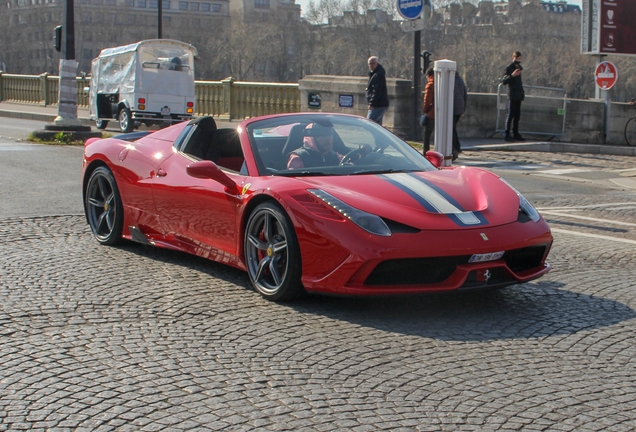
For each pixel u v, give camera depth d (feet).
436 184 16.21
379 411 10.28
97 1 335.47
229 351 12.74
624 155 58.65
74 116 53.67
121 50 69.10
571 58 219.41
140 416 10.10
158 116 68.39
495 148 55.06
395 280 14.48
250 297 16.15
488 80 226.58
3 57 322.96
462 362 12.30
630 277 18.51
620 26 66.74
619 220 27.63
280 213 15.46
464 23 238.68
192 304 15.55
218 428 9.72
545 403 10.61
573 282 17.89
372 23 257.96
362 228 14.33
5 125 71.72
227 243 17.21
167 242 19.31
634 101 67.92
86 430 9.69
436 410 10.34
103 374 11.63
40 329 13.79
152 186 19.42
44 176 33.94
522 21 241.14
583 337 13.70
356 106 61.11
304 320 14.56
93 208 21.79
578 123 65.62
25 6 321.93
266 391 10.98
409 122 58.49
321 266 14.78
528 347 13.10
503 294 16.70
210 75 285.64
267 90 73.97
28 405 10.47
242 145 17.81
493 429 9.73
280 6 315.17
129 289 16.60
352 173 17.04
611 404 10.59
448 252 14.17
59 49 53.26
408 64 239.71
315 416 10.10
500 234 14.79
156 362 12.17
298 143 17.80
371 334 13.75
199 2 370.32
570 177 41.16
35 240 21.40
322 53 266.16
